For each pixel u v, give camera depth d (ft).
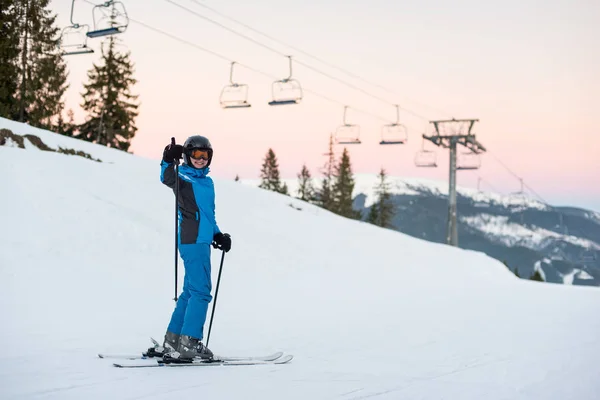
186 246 12.51
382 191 226.17
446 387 11.66
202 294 12.48
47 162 40.22
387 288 41.14
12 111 115.75
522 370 13.79
